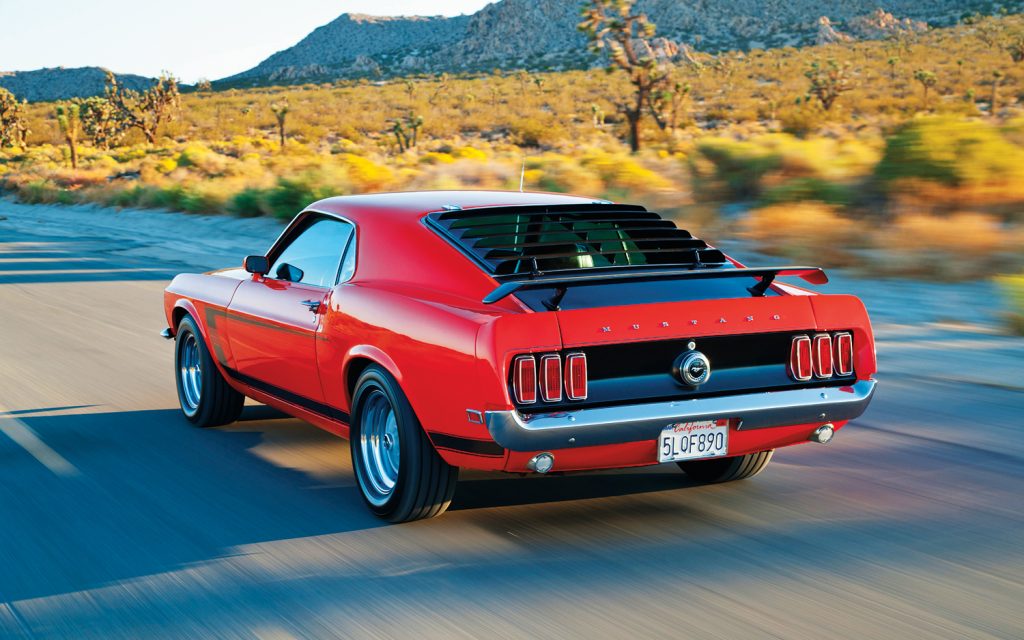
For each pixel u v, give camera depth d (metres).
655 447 4.60
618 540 4.82
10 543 4.87
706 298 4.86
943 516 5.14
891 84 95.81
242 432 7.02
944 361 9.02
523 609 4.03
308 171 28.80
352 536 4.93
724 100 94.56
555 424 4.29
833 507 5.30
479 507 5.36
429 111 119.38
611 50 38.97
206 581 4.37
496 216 5.39
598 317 4.36
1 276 17.03
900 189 17.64
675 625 3.86
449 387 4.50
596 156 27.75
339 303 5.31
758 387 4.69
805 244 15.28
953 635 3.76
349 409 5.41
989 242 13.93
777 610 3.99
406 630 3.85
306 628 3.88
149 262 19.28
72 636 3.85
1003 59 109.12
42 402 7.98
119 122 94.50
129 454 6.46
